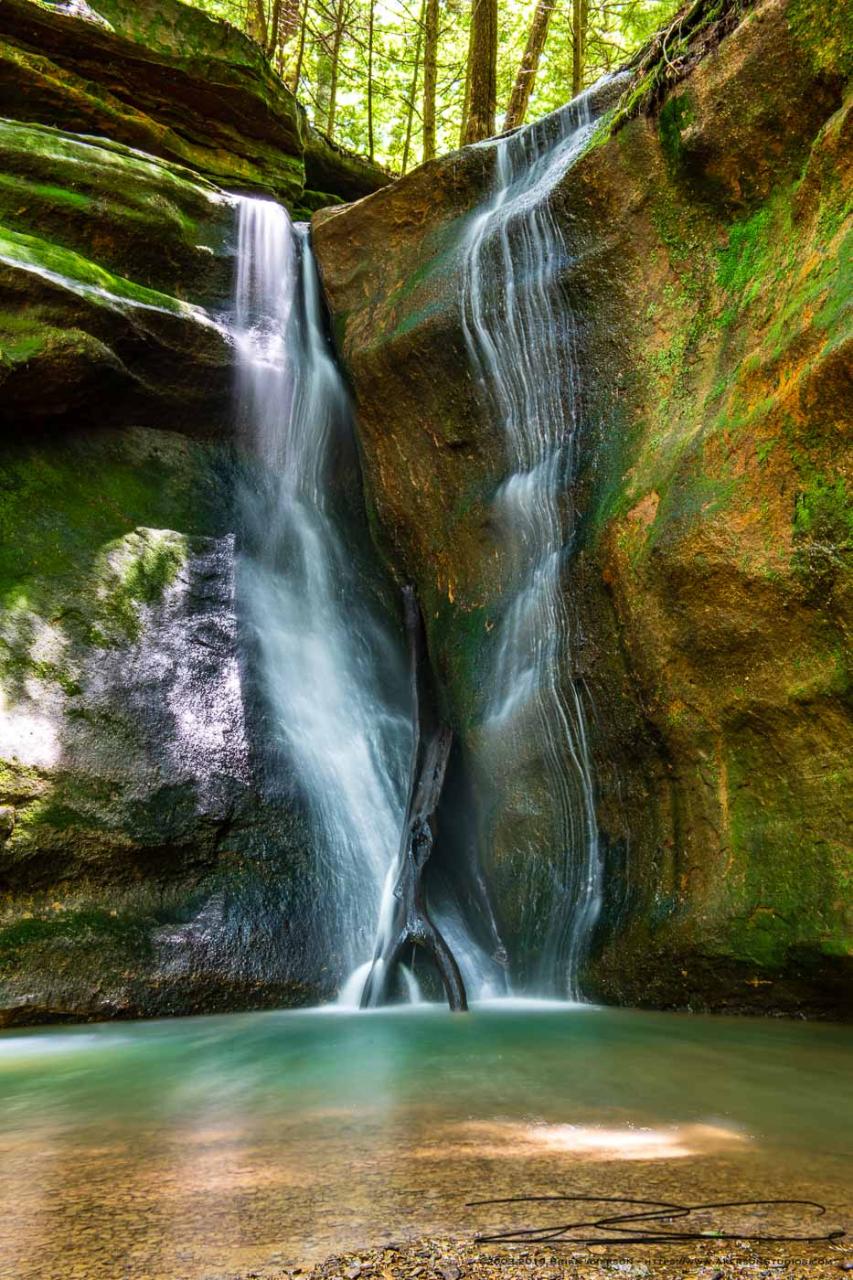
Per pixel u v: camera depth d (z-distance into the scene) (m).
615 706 6.74
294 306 10.45
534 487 7.77
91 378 8.57
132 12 11.71
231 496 9.55
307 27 19.36
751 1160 2.71
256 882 7.42
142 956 6.66
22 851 6.62
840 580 5.21
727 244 6.62
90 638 7.73
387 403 9.16
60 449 8.71
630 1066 4.32
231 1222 2.23
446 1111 3.45
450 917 7.76
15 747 6.87
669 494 6.20
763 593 5.57
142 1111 3.64
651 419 6.82
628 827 6.73
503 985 7.39
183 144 11.95
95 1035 5.77
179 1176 2.64
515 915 7.38
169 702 7.86
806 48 5.91
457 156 9.05
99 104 10.94
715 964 5.97
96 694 7.50
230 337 9.65
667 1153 2.80
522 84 14.40
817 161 5.77
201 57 11.96
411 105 22.36
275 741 8.25
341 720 8.88
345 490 10.03
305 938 7.28
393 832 8.46
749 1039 5.07
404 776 8.95
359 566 9.71
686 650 6.08
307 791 8.14
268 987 6.90
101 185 9.34
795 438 5.39
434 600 8.94
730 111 6.34
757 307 6.12
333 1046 5.05
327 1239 2.10
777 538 5.50
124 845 7.01
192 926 6.98
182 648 8.21
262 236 10.37
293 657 8.94
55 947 6.47
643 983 6.37
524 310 7.89
